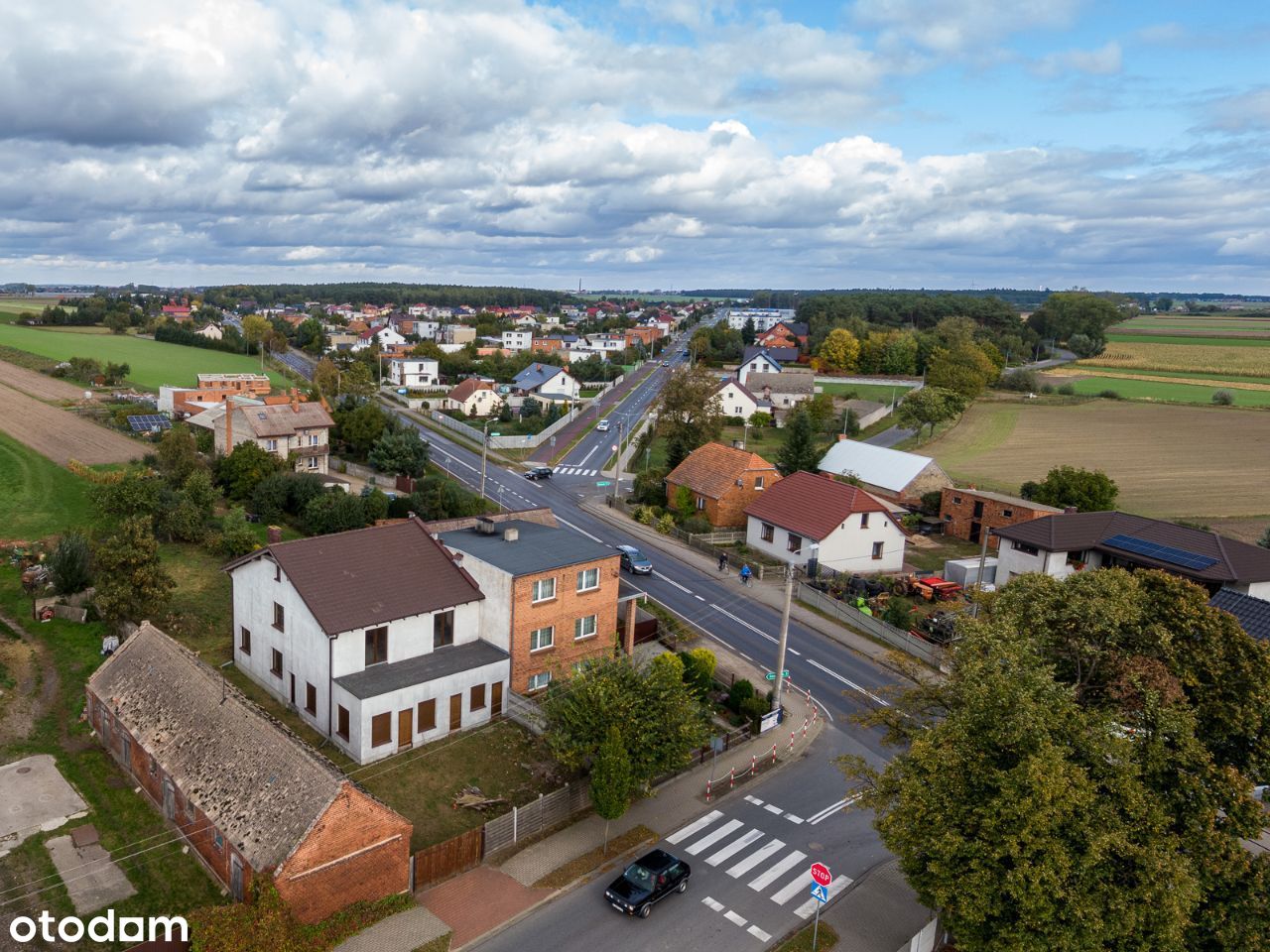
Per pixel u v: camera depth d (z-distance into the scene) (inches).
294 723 1497.3
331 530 2657.5
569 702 1323.8
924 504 3319.4
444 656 1540.4
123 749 1348.4
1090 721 945.5
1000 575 2603.3
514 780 1393.9
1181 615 1053.8
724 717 1705.2
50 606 1868.8
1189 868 853.8
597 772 1219.2
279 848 1002.7
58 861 1114.7
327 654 1408.7
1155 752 912.3
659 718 1299.2
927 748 951.6
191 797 1135.6
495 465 4124.0
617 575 1786.4
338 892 1032.8
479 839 1192.2
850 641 2143.2
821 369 7751.0
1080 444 4781.0
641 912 1109.1
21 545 2283.5
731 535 2984.7
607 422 5428.2
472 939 1047.0
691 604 2332.7
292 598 1486.2
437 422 5265.8
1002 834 865.5
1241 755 974.4
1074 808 862.5
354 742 1381.6
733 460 3206.2
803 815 1386.6
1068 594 1115.9
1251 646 1007.0
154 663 1396.4
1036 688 948.0
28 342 6875.0
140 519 1840.6
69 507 2684.5
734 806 1402.6
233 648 1731.1
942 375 5797.2
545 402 5876.0
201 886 1095.0
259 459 3051.2
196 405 4399.6
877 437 5032.0
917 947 1029.2
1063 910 833.5
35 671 1637.6
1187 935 878.4
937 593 2422.5
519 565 1617.9
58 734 1432.1
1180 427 5201.8
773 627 2210.9
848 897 1176.8
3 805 1221.7
